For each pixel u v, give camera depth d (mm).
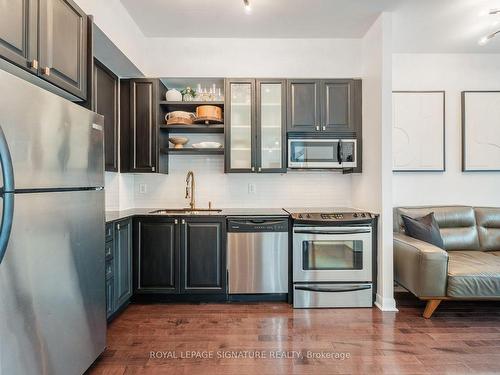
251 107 3219
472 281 2500
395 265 2951
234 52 3402
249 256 2949
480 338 2283
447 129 3549
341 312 2754
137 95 3178
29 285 1308
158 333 2354
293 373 1865
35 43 1497
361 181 3281
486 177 3566
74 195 1615
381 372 1870
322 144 3215
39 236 1362
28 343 1308
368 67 3141
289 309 2816
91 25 1979
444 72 3537
